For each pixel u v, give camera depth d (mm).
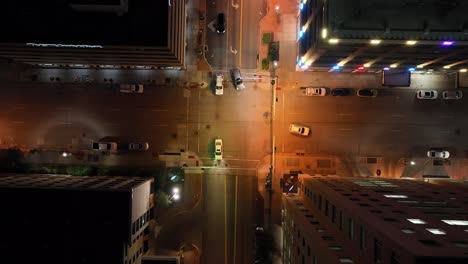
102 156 70000
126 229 53406
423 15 48281
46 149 70438
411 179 63281
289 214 61062
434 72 68500
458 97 67750
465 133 68438
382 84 68062
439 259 27188
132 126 69875
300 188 65375
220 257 68562
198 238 68625
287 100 68875
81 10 52469
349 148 69000
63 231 54188
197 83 69062
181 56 62844
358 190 51938
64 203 54156
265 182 68812
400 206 42938
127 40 52688
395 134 68812
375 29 47844
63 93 70125
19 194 54594
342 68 66062
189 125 69375
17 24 53219
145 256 61906
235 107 69000
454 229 34438
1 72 70000
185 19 65938
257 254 66125
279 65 68750
